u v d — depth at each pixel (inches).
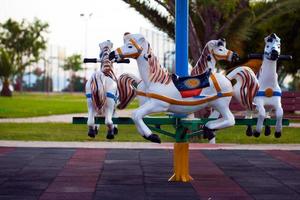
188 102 315.3
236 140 618.5
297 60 1159.6
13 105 1384.1
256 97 337.4
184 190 309.7
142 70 316.8
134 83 331.0
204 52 339.6
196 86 315.6
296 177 362.6
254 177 362.0
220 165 420.5
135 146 544.7
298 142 605.3
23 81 3341.5
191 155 482.6
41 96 2374.5
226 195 296.2
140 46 315.9
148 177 356.8
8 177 352.8
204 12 625.6
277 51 326.6
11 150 502.3
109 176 359.9
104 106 333.7
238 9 609.0
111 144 561.0
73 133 673.6
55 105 1435.8
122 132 709.9
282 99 894.4
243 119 338.0
